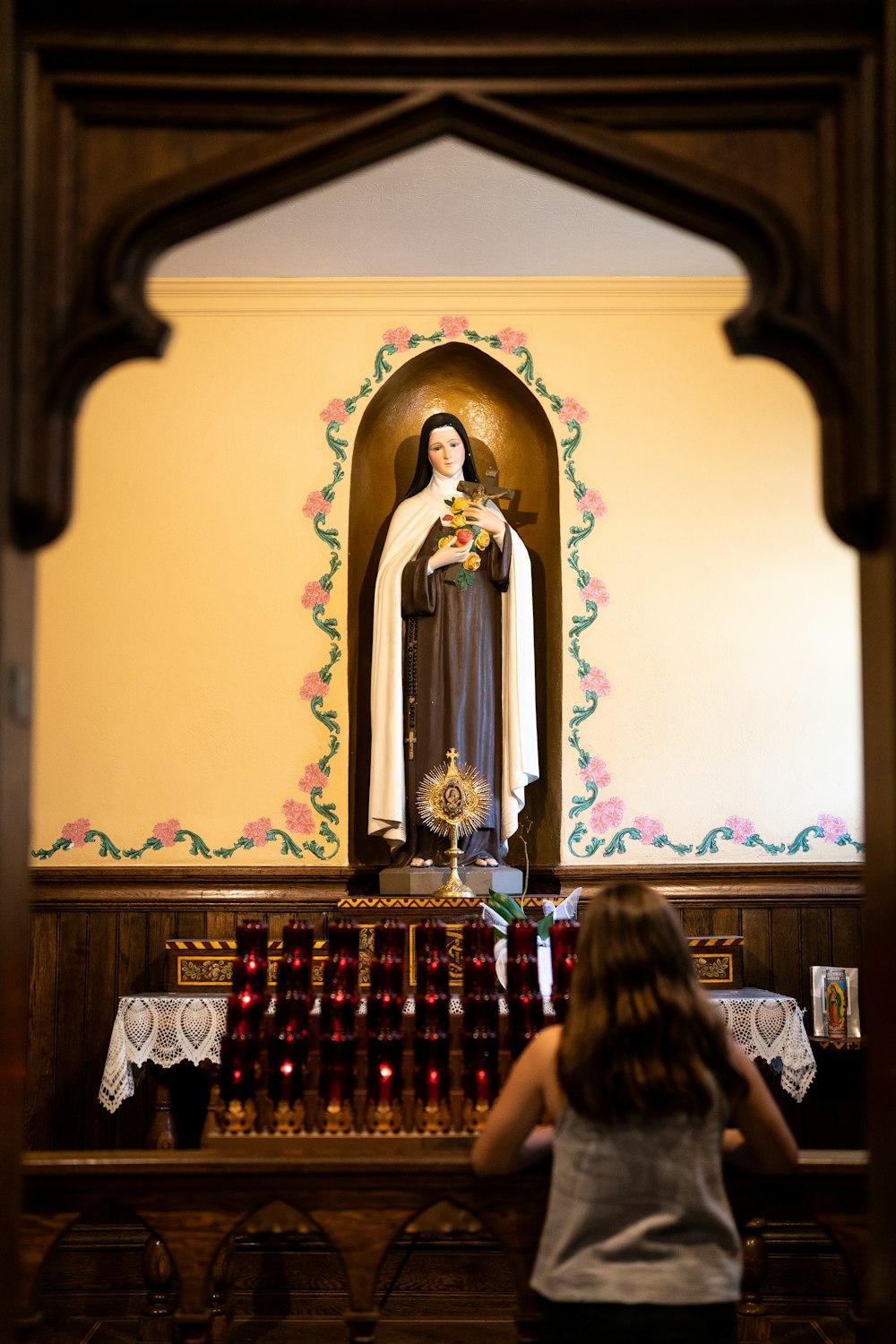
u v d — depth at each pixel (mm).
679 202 2352
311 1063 2783
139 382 5723
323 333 5773
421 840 5449
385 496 6000
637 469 5750
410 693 5512
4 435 2162
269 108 2326
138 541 5648
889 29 2207
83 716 5566
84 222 2281
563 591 5676
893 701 2197
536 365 5781
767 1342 4219
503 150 2402
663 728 5617
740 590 5695
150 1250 4488
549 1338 2172
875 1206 2273
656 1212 2174
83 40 2260
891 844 2230
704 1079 2184
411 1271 4898
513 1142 2383
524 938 2863
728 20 2283
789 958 5457
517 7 2281
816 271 2277
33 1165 2574
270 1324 4742
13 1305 2211
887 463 2191
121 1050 4805
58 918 5414
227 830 5520
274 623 5625
